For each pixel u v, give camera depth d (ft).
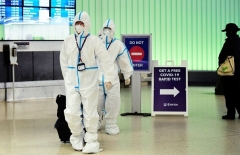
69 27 40.70
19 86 38.17
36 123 26.27
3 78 37.65
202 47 50.83
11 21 38.27
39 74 39.06
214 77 50.44
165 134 22.66
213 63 51.13
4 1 41.32
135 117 28.35
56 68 39.83
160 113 28.68
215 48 51.01
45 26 39.14
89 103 18.60
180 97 28.71
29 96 38.70
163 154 18.48
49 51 39.27
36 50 38.65
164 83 28.86
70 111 18.58
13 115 29.45
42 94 39.34
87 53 18.49
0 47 37.42
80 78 18.47
